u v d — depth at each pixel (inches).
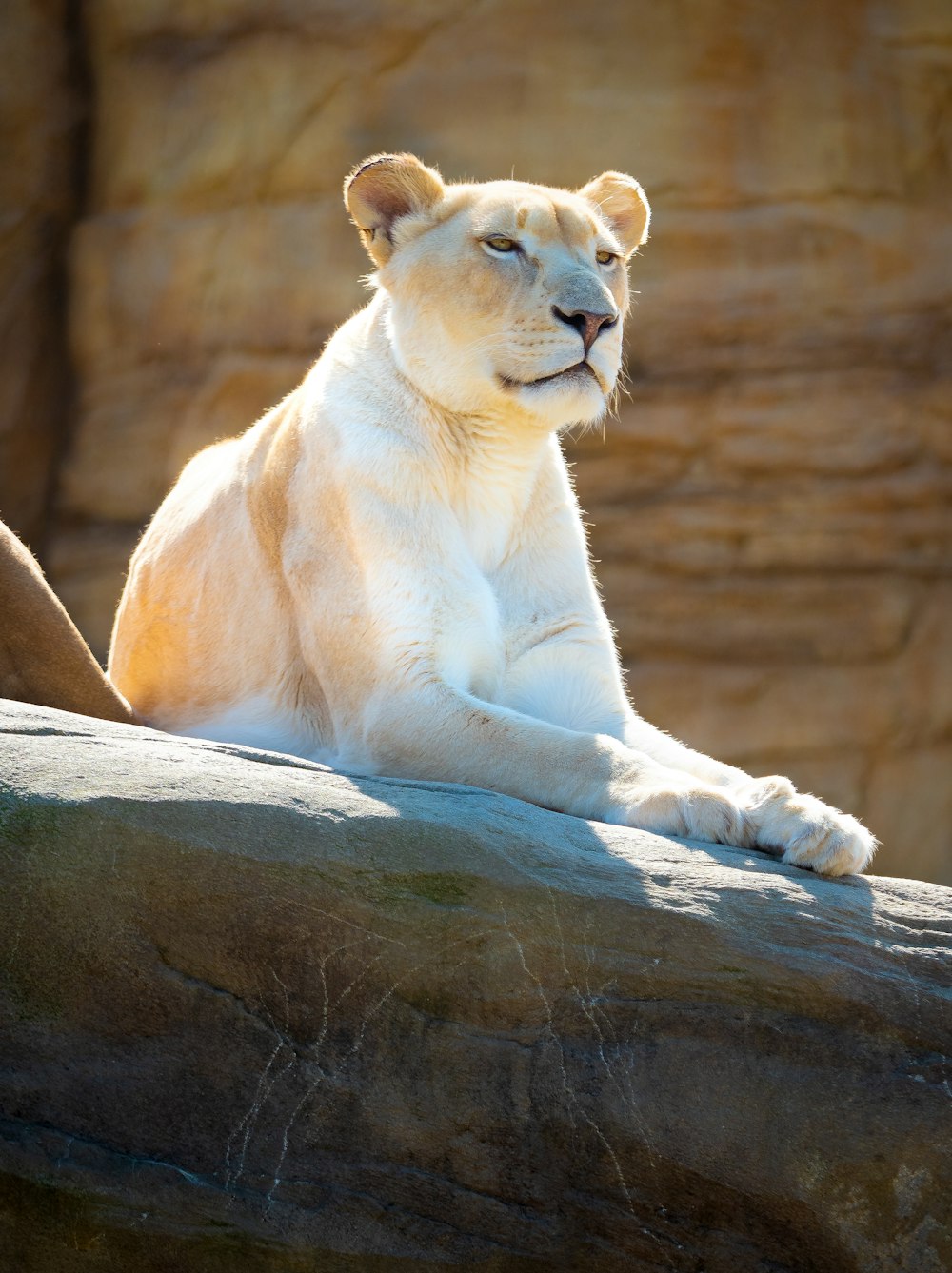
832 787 917.2
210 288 948.0
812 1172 276.4
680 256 913.5
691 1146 277.9
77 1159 273.3
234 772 294.7
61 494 970.7
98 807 277.4
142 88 967.6
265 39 947.3
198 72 959.0
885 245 912.9
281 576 407.8
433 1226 277.9
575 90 919.0
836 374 914.1
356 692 378.6
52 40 977.5
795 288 912.3
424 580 378.0
